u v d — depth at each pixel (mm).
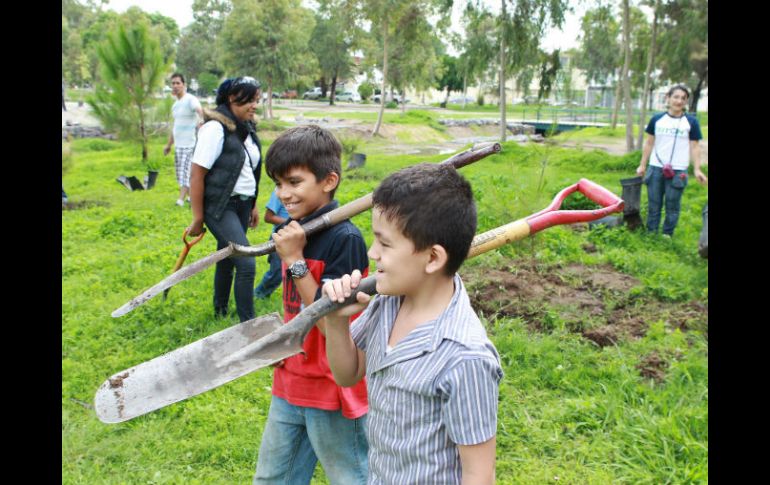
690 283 5680
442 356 1573
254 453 3318
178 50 62406
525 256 6473
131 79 14477
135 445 3402
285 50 29250
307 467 2500
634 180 7430
